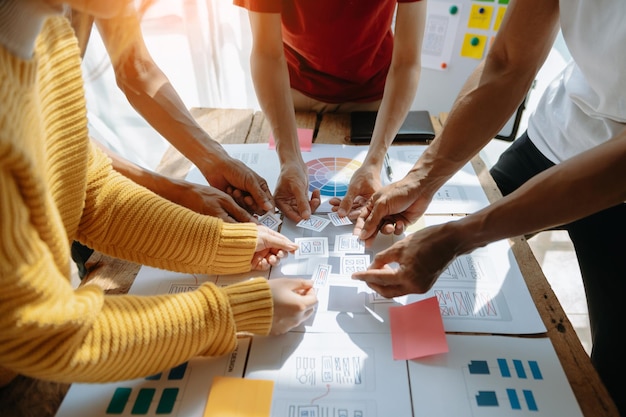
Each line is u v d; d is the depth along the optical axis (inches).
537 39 33.1
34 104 18.1
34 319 18.2
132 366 23.5
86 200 29.0
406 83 44.9
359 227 36.6
